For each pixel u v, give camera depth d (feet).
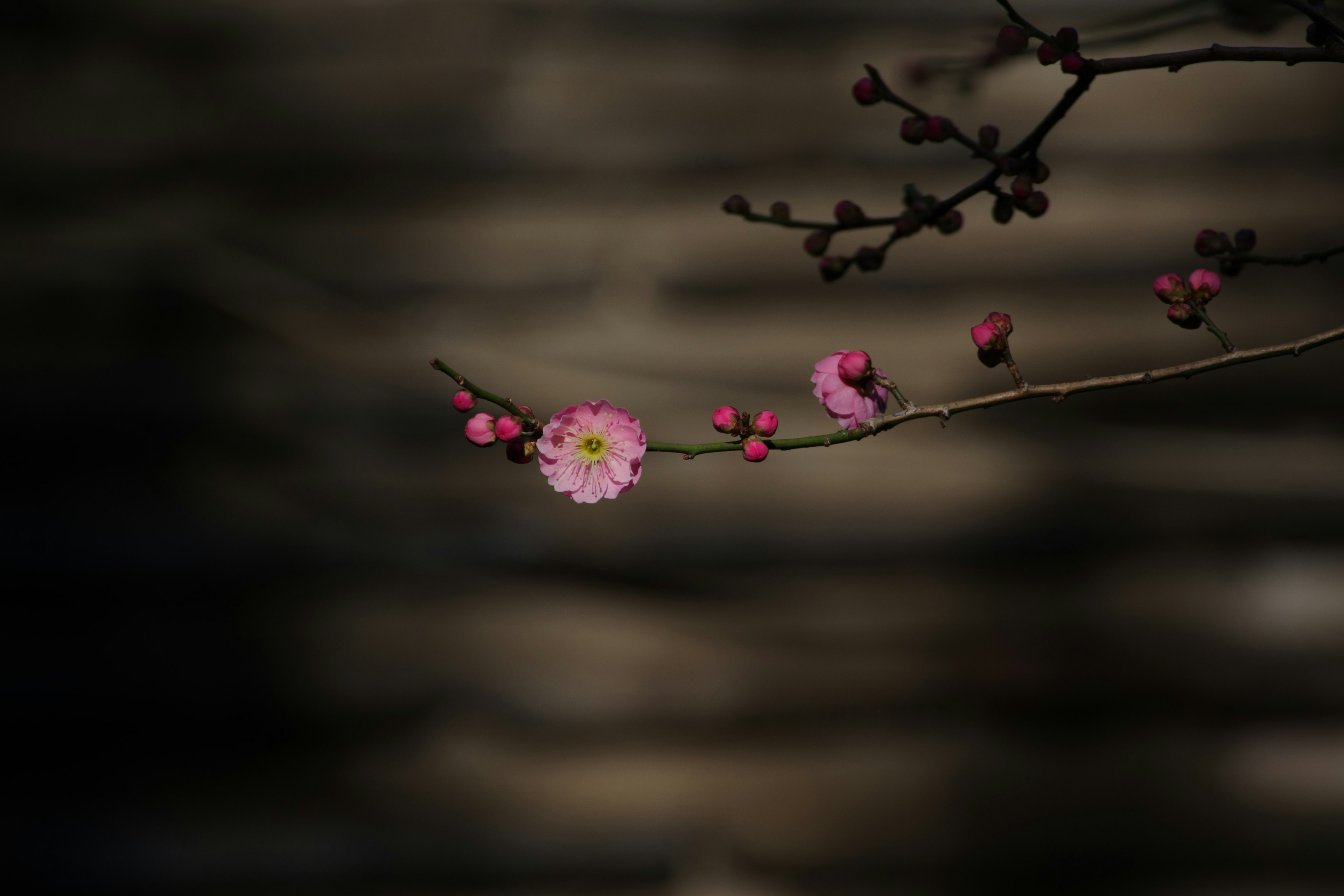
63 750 6.88
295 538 7.00
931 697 6.82
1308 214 6.84
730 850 6.73
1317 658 6.61
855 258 4.58
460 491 7.06
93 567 6.93
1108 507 6.82
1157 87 6.95
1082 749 6.72
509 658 6.94
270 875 6.73
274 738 6.93
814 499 6.95
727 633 6.89
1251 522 6.73
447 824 6.81
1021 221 6.99
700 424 6.98
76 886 6.68
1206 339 6.82
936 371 6.95
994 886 6.63
